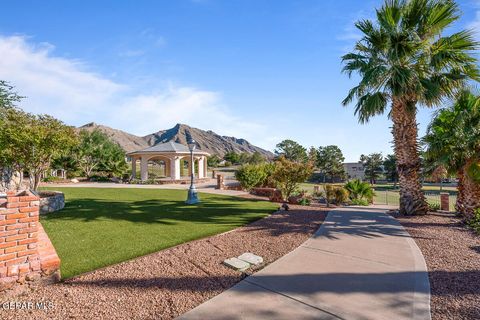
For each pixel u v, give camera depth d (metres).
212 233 6.52
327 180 59.59
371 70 8.73
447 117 8.64
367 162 58.62
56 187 20.64
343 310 3.01
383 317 2.87
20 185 14.98
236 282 3.83
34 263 3.61
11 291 3.40
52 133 9.88
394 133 9.75
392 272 4.10
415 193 9.32
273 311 3.01
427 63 9.01
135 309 3.10
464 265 4.39
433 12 8.59
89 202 12.25
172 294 3.45
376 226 7.29
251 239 6.04
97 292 3.50
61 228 6.99
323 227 7.15
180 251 5.16
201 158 30.50
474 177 7.44
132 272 4.14
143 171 28.05
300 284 3.70
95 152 30.58
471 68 8.62
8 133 9.25
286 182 13.77
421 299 3.26
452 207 15.16
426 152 8.92
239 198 14.46
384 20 8.75
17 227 3.53
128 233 6.50
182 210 10.07
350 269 4.23
